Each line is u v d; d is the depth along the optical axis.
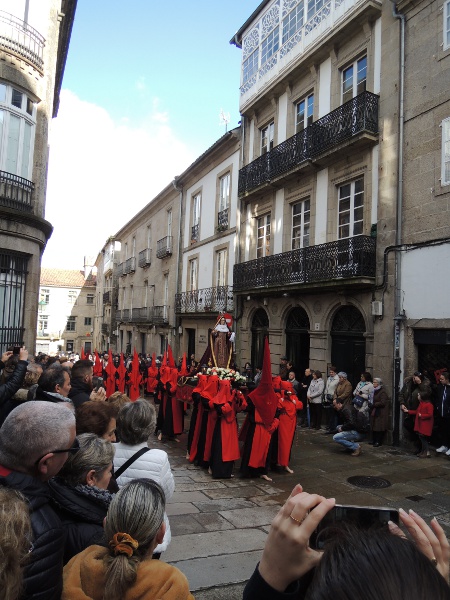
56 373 4.48
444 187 10.00
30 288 12.45
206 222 21.69
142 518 1.81
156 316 27.11
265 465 7.55
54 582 1.73
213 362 10.39
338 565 0.82
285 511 1.07
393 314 10.96
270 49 16.53
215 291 19.73
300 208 15.27
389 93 11.52
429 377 10.27
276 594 1.02
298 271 13.96
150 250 30.11
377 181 11.86
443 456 9.30
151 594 1.69
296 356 14.92
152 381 14.59
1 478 1.92
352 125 12.18
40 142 13.08
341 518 1.17
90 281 61.69
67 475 2.44
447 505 6.41
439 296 9.95
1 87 11.93
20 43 12.16
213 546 4.82
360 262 11.46
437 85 10.34
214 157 20.95
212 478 7.42
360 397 10.63
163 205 28.09
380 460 8.98
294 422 8.01
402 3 11.23
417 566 0.80
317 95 14.45
